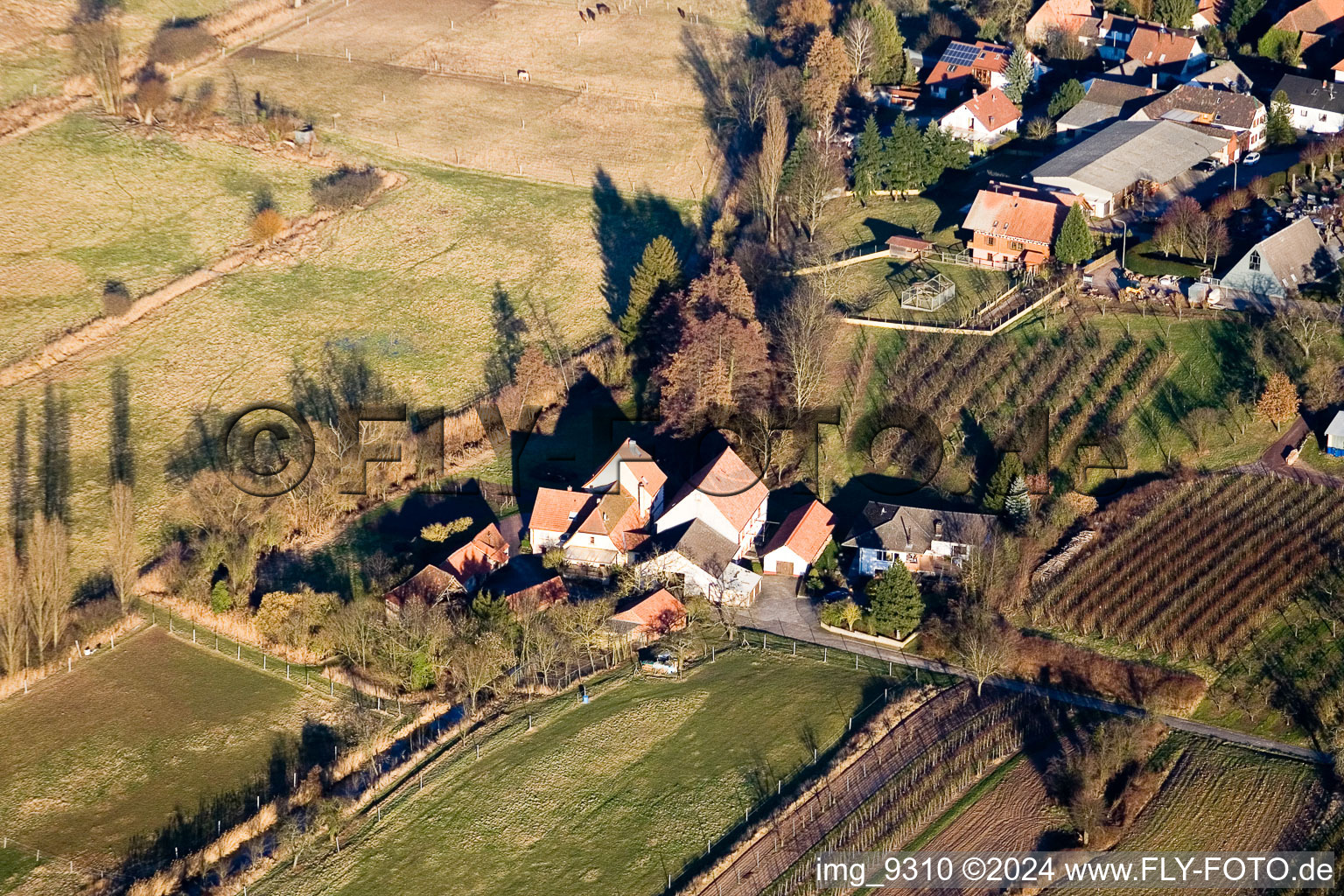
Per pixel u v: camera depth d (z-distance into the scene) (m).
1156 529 159.62
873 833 123.81
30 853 124.75
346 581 158.50
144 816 128.88
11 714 141.12
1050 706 139.00
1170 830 124.00
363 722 139.50
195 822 127.88
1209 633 145.75
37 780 133.00
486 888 120.12
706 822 126.19
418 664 143.88
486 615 146.50
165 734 138.38
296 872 122.19
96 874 122.38
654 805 128.38
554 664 146.75
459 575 155.12
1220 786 128.50
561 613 149.62
